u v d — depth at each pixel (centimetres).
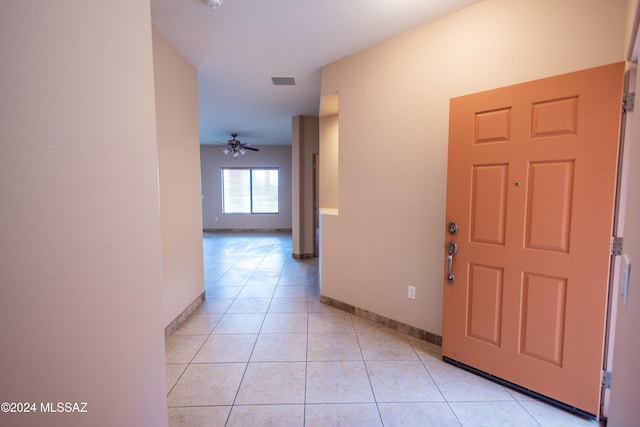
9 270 51
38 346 57
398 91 257
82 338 67
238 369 213
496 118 188
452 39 223
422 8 215
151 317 92
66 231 62
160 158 253
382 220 276
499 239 191
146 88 88
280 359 226
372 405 176
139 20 86
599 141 155
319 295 373
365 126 284
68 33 63
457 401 179
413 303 258
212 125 646
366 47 276
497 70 203
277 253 641
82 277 66
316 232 614
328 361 223
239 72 339
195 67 323
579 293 163
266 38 260
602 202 156
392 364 218
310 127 568
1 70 50
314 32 250
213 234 916
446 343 220
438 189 237
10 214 52
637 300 72
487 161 194
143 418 88
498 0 201
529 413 169
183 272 296
